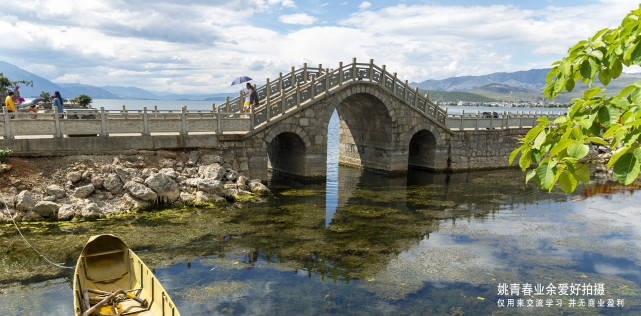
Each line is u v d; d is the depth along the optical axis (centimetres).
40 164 2019
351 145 3956
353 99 3459
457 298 1238
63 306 1134
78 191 1942
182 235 1720
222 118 2573
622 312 1167
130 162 2227
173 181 2177
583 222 2080
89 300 1114
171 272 1371
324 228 1902
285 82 3206
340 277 1371
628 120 310
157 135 2359
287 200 2419
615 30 362
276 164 3478
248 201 2312
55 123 2072
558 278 1395
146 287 1151
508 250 1661
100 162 2148
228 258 1505
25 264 1388
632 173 295
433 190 2834
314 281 1334
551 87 417
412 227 1956
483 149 3828
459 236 1833
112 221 1845
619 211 2308
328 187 2850
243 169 2620
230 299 1199
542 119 380
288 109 2855
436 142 3581
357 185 2959
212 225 1869
